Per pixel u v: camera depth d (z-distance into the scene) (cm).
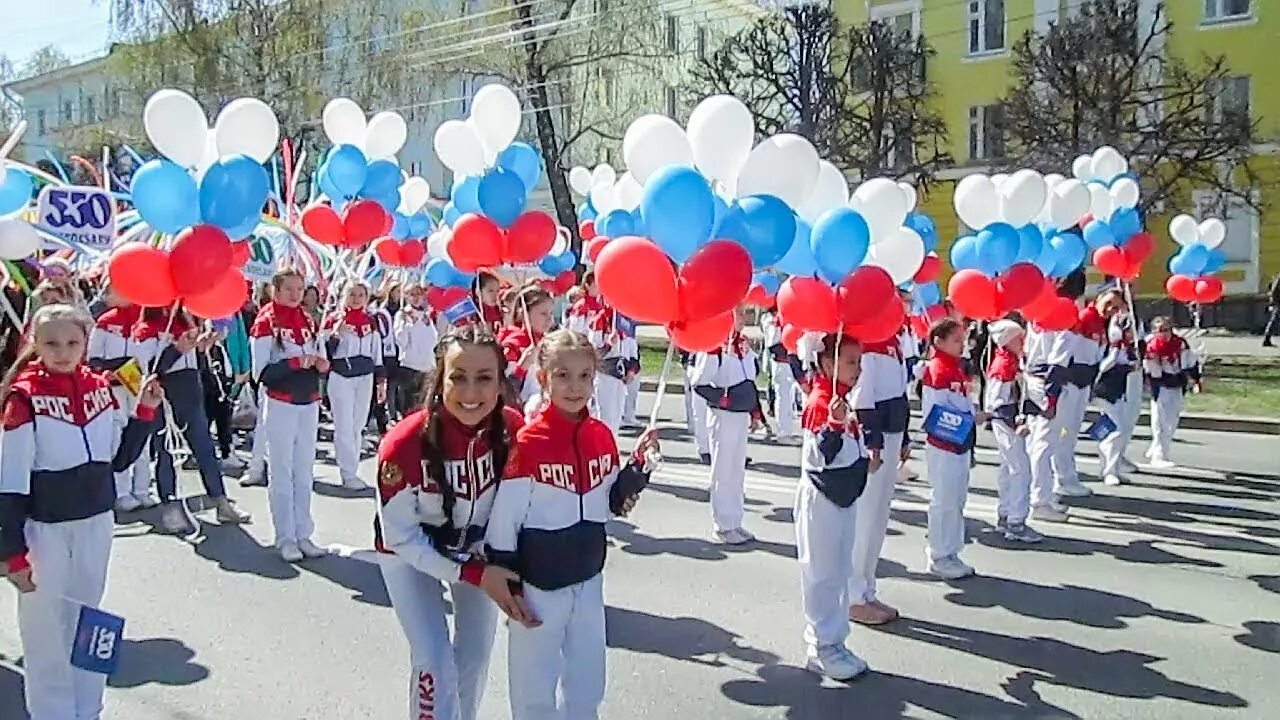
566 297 1184
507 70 2575
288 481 716
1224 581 663
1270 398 1492
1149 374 1053
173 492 802
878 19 3375
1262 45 2889
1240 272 2903
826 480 506
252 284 1207
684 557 723
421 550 359
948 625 584
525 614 355
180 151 562
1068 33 2597
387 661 536
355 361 945
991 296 666
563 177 2580
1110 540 763
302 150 2347
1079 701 484
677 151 486
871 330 516
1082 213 782
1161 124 2495
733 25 3284
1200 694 491
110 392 436
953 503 667
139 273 532
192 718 471
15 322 593
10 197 632
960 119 3275
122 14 2598
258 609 616
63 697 416
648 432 392
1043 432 816
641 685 504
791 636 568
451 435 360
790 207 488
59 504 406
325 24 2667
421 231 1124
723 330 462
